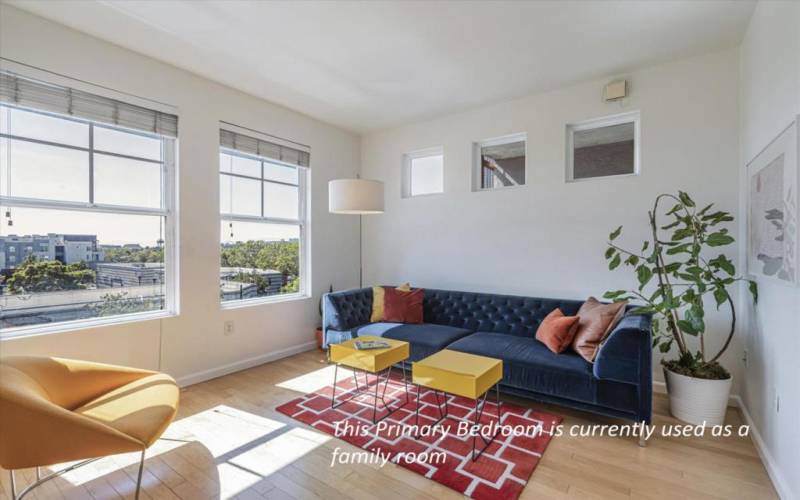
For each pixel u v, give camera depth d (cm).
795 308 166
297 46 279
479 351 280
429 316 390
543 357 262
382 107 399
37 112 249
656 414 263
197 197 327
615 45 277
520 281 374
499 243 386
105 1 227
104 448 153
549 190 356
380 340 295
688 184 296
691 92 295
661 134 306
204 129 332
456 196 416
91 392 199
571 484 186
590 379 237
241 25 253
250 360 366
